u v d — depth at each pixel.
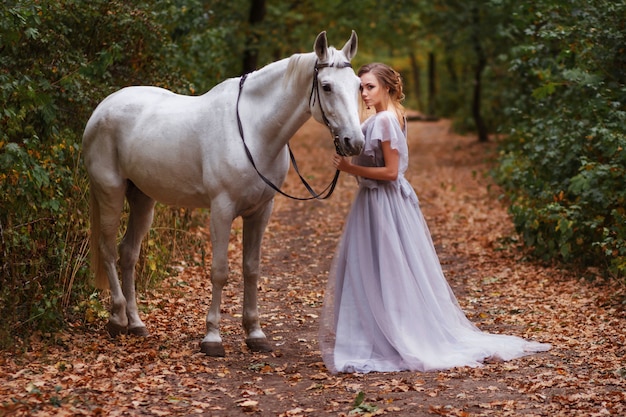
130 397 4.82
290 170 19.69
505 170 12.03
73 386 4.95
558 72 9.35
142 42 8.19
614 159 8.09
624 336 6.12
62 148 6.55
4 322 5.74
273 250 10.33
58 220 6.38
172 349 5.88
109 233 6.18
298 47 20.38
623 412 4.52
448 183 17.66
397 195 5.78
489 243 10.41
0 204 5.97
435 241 10.95
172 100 6.00
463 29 22.33
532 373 5.32
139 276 7.49
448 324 5.80
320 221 12.69
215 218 5.59
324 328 5.71
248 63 18.12
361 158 5.75
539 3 9.25
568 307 7.20
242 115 5.59
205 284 8.07
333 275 5.77
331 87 5.18
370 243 5.66
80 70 7.11
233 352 5.89
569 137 8.78
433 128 34.62
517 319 6.89
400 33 23.81
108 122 6.03
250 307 5.96
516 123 13.95
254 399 4.87
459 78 38.78
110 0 7.58
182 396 4.88
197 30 10.43
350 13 20.48
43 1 6.50
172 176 5.77
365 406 4.62
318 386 5.07
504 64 21.89
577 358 5.65
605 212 8.25
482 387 5.04
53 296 6.14
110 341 6.08
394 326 5.51
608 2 8.29
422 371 5.41
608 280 8.02
